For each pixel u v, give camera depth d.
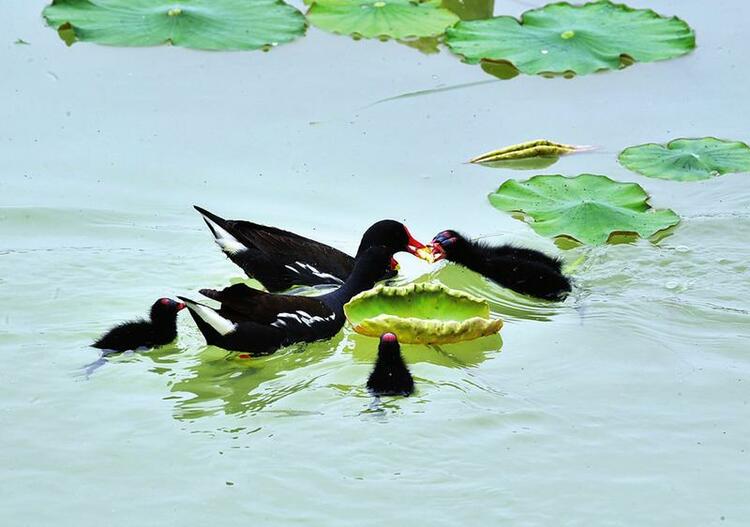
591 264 13.91
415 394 11.19
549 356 12.05
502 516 9.38
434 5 18.81
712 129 16.20
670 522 9.35
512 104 16.83
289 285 13.72
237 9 18.28
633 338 12.37
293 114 16.45
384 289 12.84
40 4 18.86
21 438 10.31
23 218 14.30
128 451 10.16
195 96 16.78
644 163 15.34
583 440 10.45
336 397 11.15
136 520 9.27
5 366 11.45
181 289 13.27
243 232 13.70
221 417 10.73
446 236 13.77
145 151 15.63
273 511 9.38
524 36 17.81
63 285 13.09
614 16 18.36
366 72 17.36
